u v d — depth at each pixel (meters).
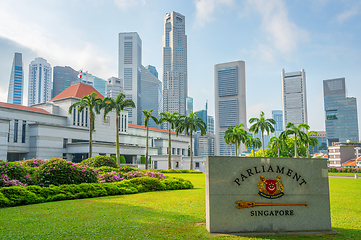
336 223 10.17
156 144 113.12
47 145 75.62
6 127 66.00
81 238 7.68
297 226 9.05
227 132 85.44
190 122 65.31
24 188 13.92
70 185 15.92
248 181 9.06
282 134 73.38
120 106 53.44
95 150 81.19
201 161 96.56
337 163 126.94
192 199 15.35
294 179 9.28
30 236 7.77
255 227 8.87
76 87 92.69
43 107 88.69
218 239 7.94
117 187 17.91
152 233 8.29
